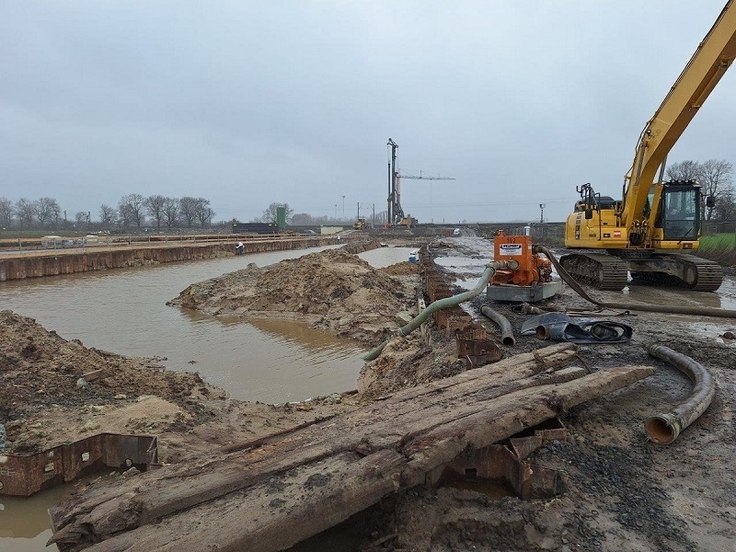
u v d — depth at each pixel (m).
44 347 7.73
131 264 33.00
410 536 3.15
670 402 5.38
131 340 12.08
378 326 12.84
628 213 14.05
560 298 12.96
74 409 6.04
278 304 15.66
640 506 3.50
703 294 13.62
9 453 4.91
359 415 4.41
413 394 4.91
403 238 72.88
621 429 4.71
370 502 3.11
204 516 2.85
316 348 11.38
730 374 6.38
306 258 19.30
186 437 5.50
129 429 5.55
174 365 9.91
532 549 3.05
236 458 3.59
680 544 3.09
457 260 32.50
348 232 91.06
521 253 10.92
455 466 3.78
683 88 11.57
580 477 3.82
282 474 3.29
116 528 2.85
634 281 16.62
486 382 5.07
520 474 3.58
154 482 3.24
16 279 24.73
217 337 12.42
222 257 43.06
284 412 6.97
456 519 3.23
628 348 7.64
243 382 8.90
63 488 4.65
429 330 9.51
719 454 4.25
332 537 3.30
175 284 22.81
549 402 4.35
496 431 3.85
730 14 9.84
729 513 3.43
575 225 16.25
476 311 11.25
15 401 6.04
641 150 13.27
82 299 18.36
